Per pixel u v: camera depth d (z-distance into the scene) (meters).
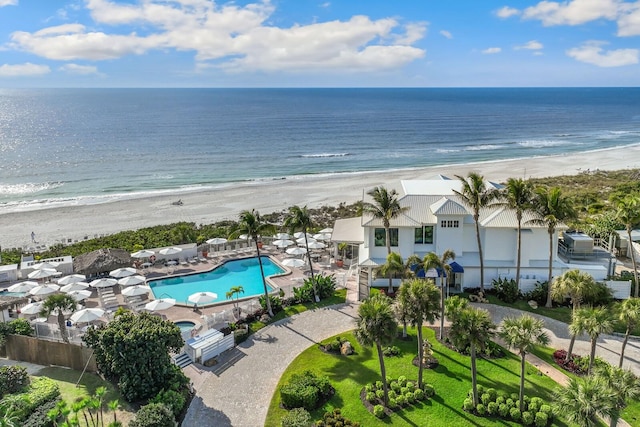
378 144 182.00
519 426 26.98
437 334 37.81
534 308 42.22
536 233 45.62
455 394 29.88
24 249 64.69
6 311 40.41
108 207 90.06
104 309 43.00
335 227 55.72
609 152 159.12
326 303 44.06
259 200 94.81
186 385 30.23
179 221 79.56
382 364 28.33
